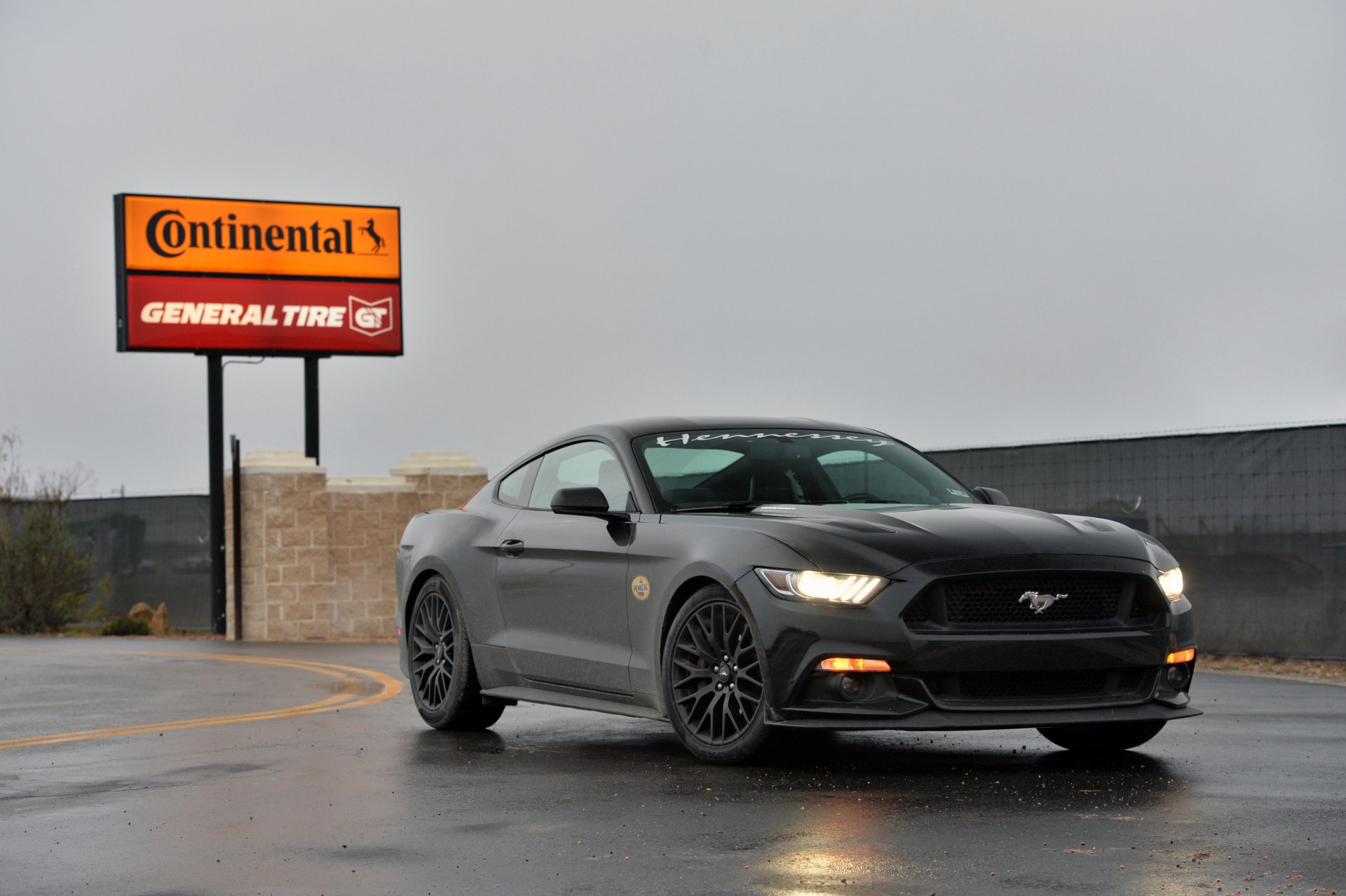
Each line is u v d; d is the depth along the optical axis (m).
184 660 13.92
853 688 5.82
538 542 7.33
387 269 24.61
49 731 8.09
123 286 23.08
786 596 5.95
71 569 23.06
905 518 6.27
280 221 24.00
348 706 9.28
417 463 21.19
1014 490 14.91
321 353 24.19
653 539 6.63
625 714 6.75
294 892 4.16
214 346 23.50
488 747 7.14
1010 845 4.58
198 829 5.09
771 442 7.31
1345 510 12.82
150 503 23.59
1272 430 13.24
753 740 6.09
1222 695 9.55
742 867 4.35
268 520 20.05
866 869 4.28
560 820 5.12
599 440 7.44
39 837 4.98
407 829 5.04
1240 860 4.35
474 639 7.73
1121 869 4.25
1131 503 14.12
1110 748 6.67
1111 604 6.08
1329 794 5.45
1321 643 12.96
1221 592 13.56
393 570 20.81
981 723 5.79
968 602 5.89
